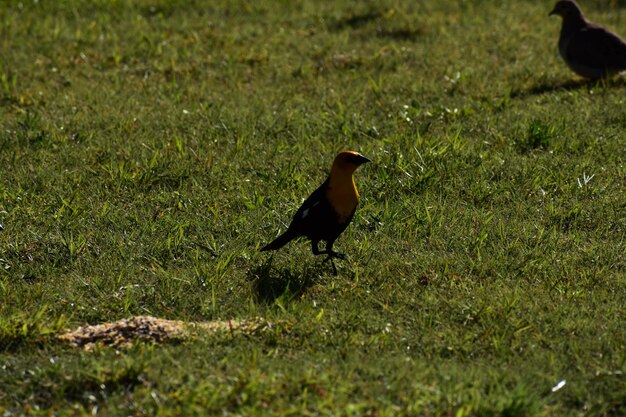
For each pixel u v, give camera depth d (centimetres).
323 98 1870
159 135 1669
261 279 1161
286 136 1669
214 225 1309
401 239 1266
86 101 1859
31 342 1002
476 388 886
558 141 1591
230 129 1678
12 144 1608
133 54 2161
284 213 1336
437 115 1741
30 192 1422
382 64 2084
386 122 1708
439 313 1066
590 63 1928
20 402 893
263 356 959
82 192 1427
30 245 1252
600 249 1224
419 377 909
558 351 980
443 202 1382
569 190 1402
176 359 953
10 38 2258
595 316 1051
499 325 1031
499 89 1902
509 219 1324
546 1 2666
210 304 1100
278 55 2166
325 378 892
